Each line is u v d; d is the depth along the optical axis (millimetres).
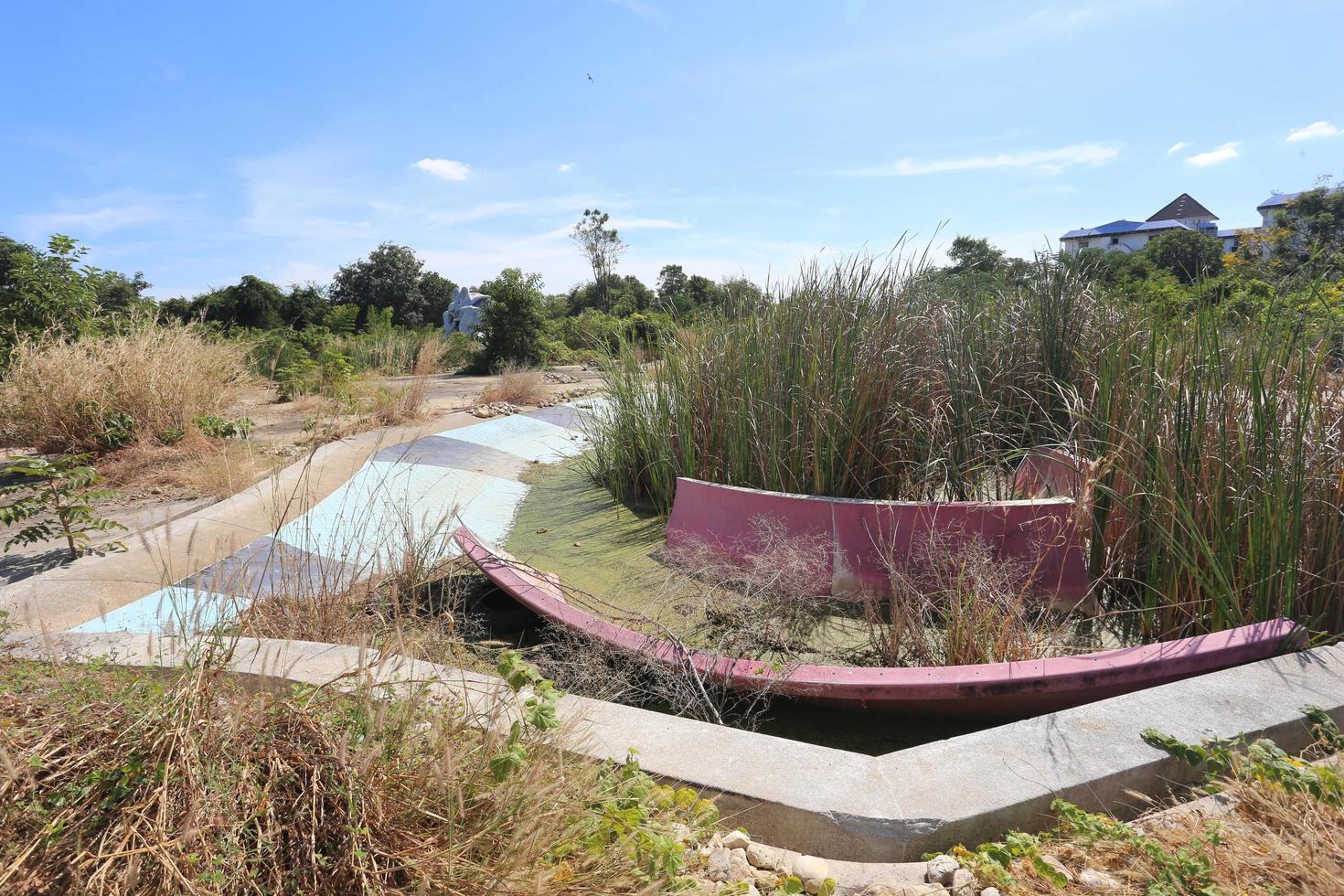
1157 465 3283
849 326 4781
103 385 7039
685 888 1561
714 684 2750
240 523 4512
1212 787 1931
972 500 4246
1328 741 2146
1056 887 1641
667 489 5691
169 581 2225
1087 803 1937
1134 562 3521
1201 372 3330
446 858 1402
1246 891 1522
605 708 2318
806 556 3654
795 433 4617
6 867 1243
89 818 1321
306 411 9242
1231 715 2195
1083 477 3367
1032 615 3330
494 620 3729
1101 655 2625
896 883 1718
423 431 7453
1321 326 3395
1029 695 2531
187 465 6168
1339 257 3590
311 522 4641
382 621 3107
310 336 16359
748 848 1815
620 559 4613
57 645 2520
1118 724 2162
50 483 4363
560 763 1588
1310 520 3045
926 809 1842
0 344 7938
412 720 1657
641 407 6242
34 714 1593
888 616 3480
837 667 2684
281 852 1387
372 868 1365
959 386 4555
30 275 8547
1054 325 5238
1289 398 3195
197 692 1512
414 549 3936
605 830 1552
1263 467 3057
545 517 5730
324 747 1524
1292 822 1678
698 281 19844
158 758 1390
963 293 5801
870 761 2033
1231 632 2750
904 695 2555
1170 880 1588
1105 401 3811
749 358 5113
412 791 1510
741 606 3520
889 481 4504
